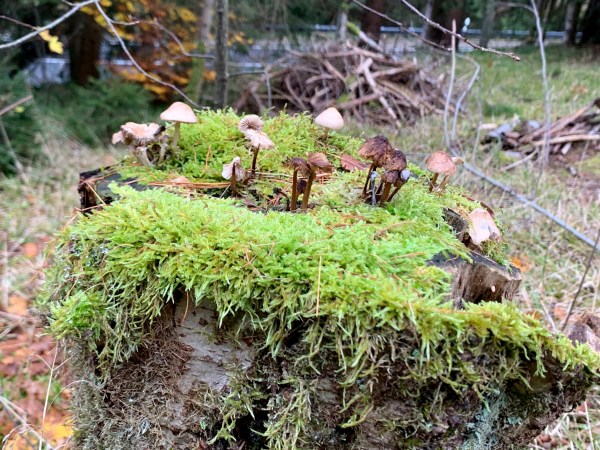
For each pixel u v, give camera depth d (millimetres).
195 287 261
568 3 2893
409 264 269
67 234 317
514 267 335
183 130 471
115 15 1487
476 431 263
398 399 243
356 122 1420
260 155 441
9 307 667
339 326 240
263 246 271
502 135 1265
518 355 245
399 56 2023
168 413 315
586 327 290
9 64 1293
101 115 1403
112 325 302
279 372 276
